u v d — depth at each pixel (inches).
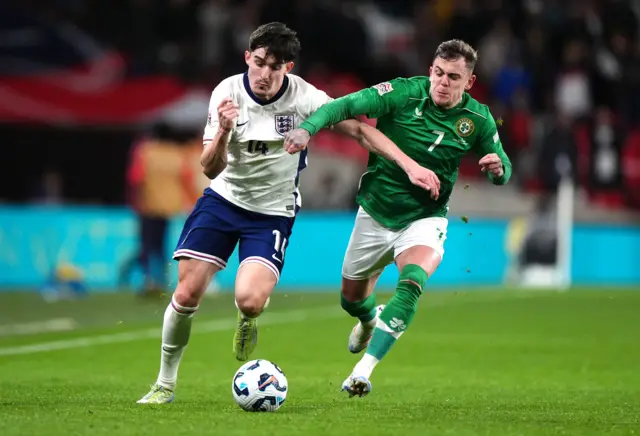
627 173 3248.0
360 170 2974.9
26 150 2974.9
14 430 705.6
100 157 2992.1
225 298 2337.6
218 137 828.0
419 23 3319.4
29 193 2972.4
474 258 2898.6
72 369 1213.7
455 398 985.5
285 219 918.4
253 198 902.4
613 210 3216.0
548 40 3376.0
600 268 2987.2
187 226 909.2
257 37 860.0
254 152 887.7
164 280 2288.4
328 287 2709.2
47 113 2829.7
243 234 903.7
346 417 803.4
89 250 2605.8
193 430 715.4
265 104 882.1
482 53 3213.6
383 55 3225.9
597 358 1379.2
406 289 884.0
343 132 920.3
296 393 1008.2
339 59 3142.2
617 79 3348.9
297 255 2760.8
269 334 1653.5
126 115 2829.7
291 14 3078.2
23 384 1056.8
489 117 949.8
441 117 935.7
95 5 3083.2
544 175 2901.1
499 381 1143.0
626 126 3284.9
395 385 1099.3
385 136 922.1
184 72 2908.5
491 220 2940.5
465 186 974.4
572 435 733.3
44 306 2095.2
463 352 1433.3
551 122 3169.3
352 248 991.0
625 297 2428.6
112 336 1587.1
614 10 3432.6
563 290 2637.8
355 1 3486.7
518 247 2925.7
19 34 2901.1
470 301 2306.8
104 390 1008.9
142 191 2274.9
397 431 724.7
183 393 994.1
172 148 2294.5
